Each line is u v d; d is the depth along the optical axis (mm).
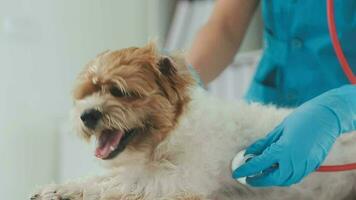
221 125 1012
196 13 2533
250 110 1107
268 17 1418
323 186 1104
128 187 946
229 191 1025
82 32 2643
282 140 911
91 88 975
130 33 2771
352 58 1280
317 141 906
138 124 944
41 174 2543
